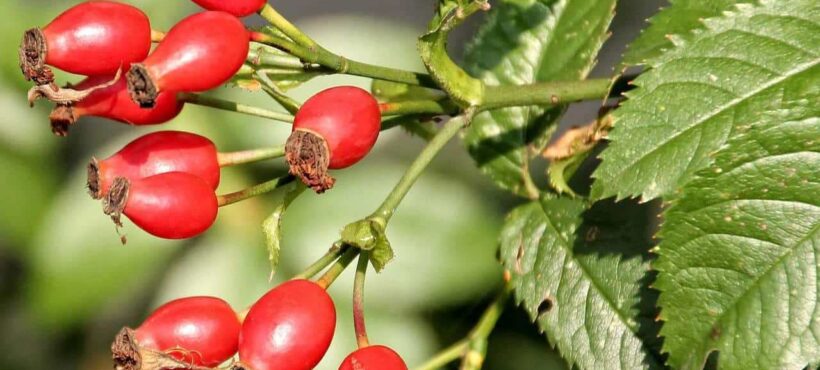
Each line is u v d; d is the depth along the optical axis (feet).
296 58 1.11
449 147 1.43
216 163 1.09
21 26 1.46
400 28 1.46
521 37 1.27
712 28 1.08
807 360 0.98
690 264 1.01
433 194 1.40
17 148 1.45
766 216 1.01
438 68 1.11
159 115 1.08
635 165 1.06
